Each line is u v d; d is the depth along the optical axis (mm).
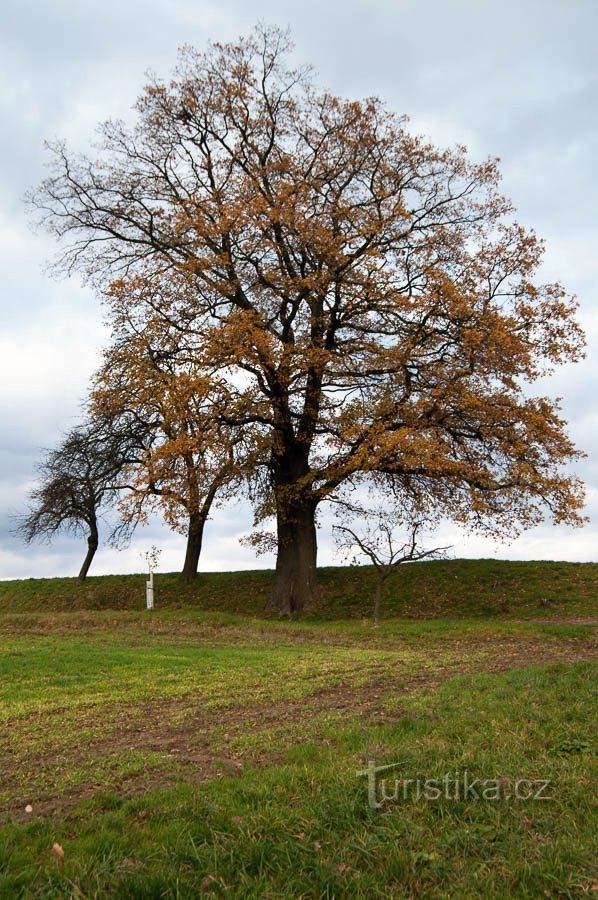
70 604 33812
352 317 26047
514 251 24188
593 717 8875
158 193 26719
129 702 11695
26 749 8922
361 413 24094
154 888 4898
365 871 5266
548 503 23219
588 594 25531
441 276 23328
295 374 24641
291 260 26234
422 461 21578
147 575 36969
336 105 25891
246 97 25984
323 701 11156
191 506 23359
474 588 27234
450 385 23062
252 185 25203
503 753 7625
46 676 14141
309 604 26375
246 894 4922
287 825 5902
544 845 5551
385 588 28422
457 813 6203
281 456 26703
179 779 7281
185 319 25312
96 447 32312
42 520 35312
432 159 26031
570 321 23594
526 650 16922
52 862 5344
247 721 9945
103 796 6684
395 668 14180
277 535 27484
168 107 26094
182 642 19953
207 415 23203
